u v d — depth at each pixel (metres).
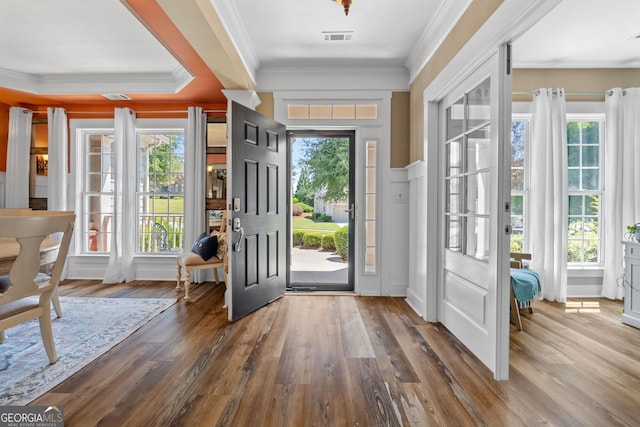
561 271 3.67
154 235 4.66
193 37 2.49
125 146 4.41
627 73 3.89
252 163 3.25
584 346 2.48
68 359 2.20
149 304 3.43
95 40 3.18
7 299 1.79
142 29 2.97
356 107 3.92
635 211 3.70
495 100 2.05
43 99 4.33
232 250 2.95
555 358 2.28
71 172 4.54
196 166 4.36
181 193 4.65
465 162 2.54
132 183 4.48
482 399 1.77
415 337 2.63
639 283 2.87
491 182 2.11
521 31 1.82
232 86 3.59
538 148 3.75
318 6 2.65
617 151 3.73
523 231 3.97
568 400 1.77
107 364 2.14
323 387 1.88
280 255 3.79
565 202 3.70
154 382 1.92
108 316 3.05
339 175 4.31
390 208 3.86
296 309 3.33
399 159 3.87
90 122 4.55
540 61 3.78
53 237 4.39
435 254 3.02
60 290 3.99
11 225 1.73
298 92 3.86
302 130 4.09
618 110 3.73
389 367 2.12
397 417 1.61
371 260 3.96
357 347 2.42
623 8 2.69
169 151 4.66
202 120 4.41
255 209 3.30
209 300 3.60
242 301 3.07
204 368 2.09
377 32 3.07
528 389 1.87
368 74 3.85
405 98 3.87
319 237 4.48
